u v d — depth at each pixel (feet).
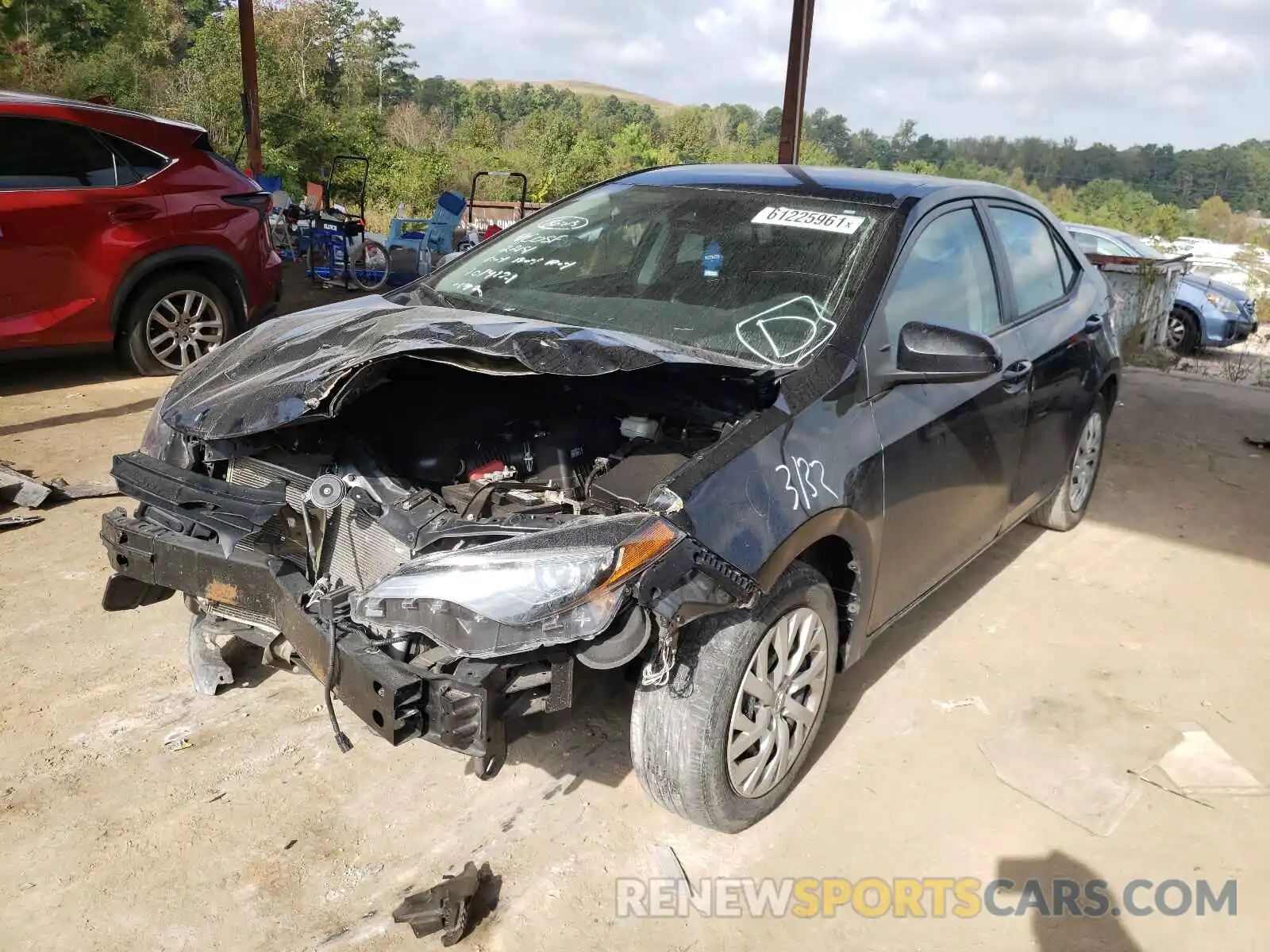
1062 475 14.83
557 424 9.05
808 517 8.15
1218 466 20.44
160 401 9.71
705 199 11.73
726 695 7.89
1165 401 26.21
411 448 8.74
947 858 8.67
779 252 10.52
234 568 8.14
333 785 9.14
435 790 9.15
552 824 8.77
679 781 8.03
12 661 10.81
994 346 9.20
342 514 8.26
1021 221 13.50
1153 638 12.85
